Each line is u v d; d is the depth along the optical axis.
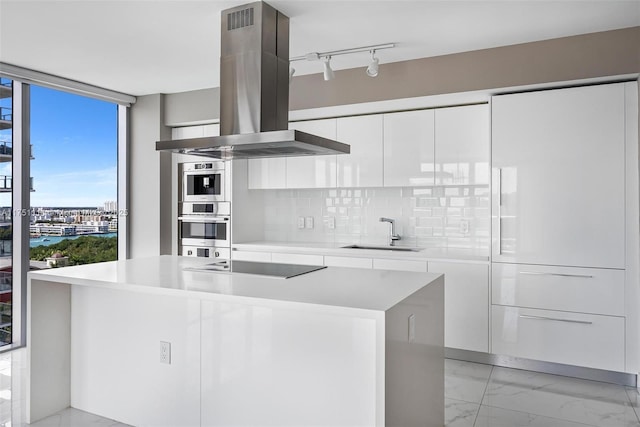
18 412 2.67
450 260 3.54
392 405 1.72
